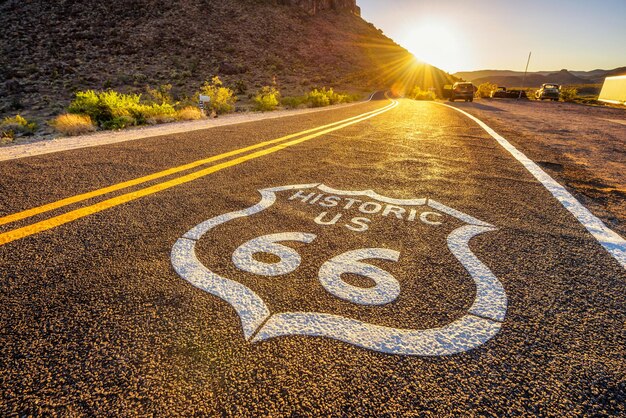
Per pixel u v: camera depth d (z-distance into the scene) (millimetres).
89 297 1512
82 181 3301
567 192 3252
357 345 1269
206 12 62000
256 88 39469
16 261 1804
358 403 1041
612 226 2436
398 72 88125
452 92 25969
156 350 1227
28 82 29438
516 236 2242
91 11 51000
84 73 34938
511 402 1050
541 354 1236
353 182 3471
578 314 1465
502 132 7598
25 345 1240
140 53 44094
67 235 2123
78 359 1186
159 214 2490
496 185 3475
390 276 1726
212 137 6168
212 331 1321
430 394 1075
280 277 1688
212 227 2275
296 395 1063
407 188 3303
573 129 8297
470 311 1468
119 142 5516
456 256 1953
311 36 76000
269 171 3820
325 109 15719
